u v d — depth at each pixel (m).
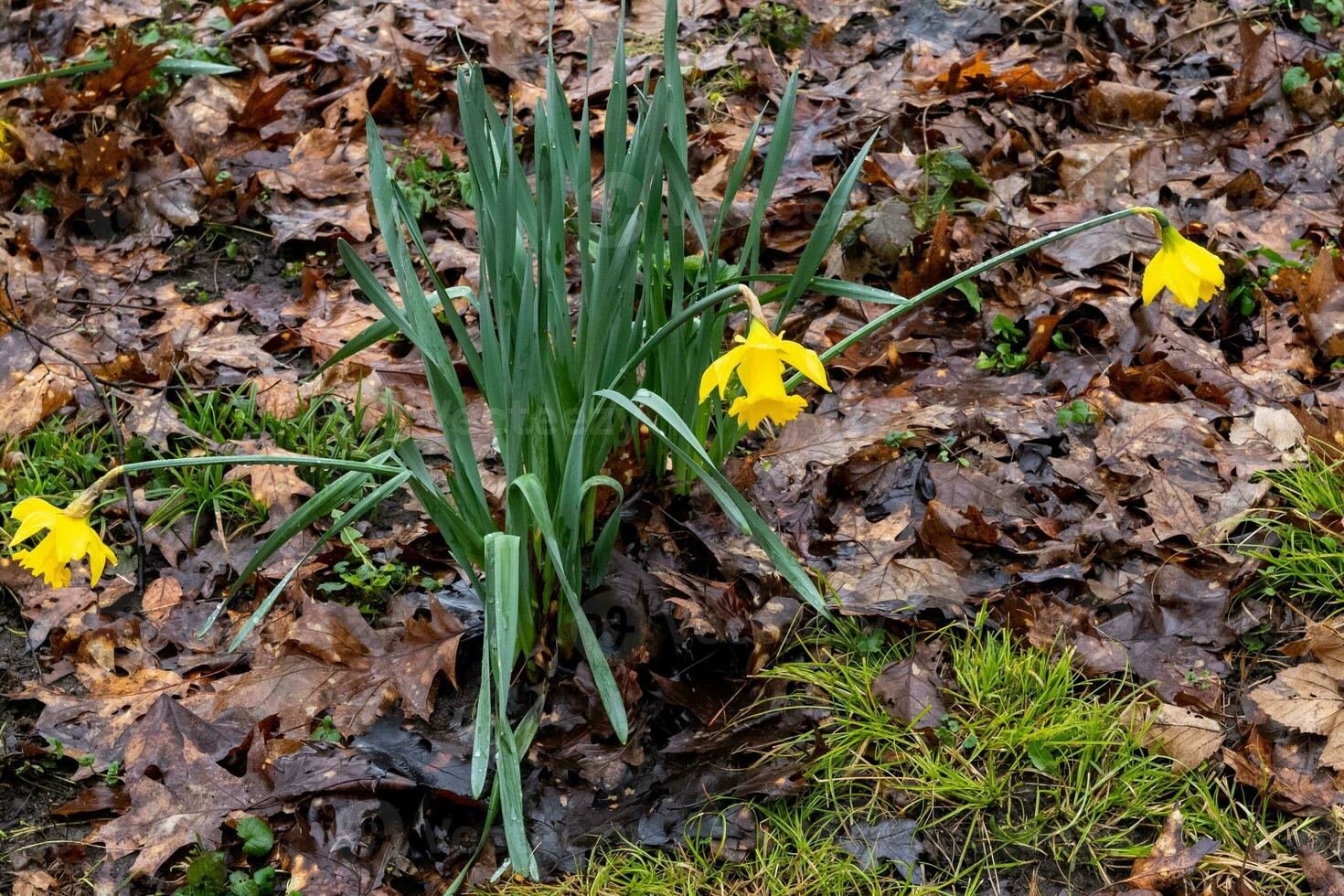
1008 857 2.39
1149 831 2.42
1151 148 4.36
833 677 2.68
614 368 2.57
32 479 3.24
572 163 2.58
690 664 2.73
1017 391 3.50
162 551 3.11
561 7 5.35
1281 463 3.13
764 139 4.43
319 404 3.49
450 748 2.57
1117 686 2.68
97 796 2.51
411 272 2.38
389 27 5.03
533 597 2.69
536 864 2.30
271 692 2.67
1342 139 4.46
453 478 2.47
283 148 4.61
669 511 3.04
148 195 4.31
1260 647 2.74
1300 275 3.66
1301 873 2.27
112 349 3.75
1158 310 3.64
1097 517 3.05
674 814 2.47
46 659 2.86
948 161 4.07
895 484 3.20
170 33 5.12
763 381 2.02
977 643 2.71
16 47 5.18
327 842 2.40
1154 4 5.24
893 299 2.65
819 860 2.36
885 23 5.16
